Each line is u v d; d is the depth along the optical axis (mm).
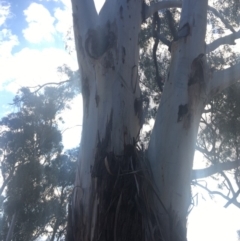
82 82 5500
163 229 4738
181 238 4793
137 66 5562
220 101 10750
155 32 6348
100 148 4980
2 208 24031
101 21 5566
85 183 4949
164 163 4922
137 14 5750
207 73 5371
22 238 23688
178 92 5148
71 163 21656
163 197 4840
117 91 5219
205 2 5609
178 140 4992
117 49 5375
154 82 10750
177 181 4902
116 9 5590
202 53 5395
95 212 4734
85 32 5496
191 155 5078
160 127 5086
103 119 5113
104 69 5266
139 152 5023
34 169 21922
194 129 5145
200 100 5242
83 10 5613
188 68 5266
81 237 4762
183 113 5070
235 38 7195
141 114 5363
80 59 5527
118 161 4859
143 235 4566
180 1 6648
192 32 5426
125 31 5516
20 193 22078
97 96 5211
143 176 4766
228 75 5562
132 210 4637
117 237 4535
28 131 22078
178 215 4844
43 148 22297
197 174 7648
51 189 22297
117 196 4684
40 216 22109
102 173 4812
